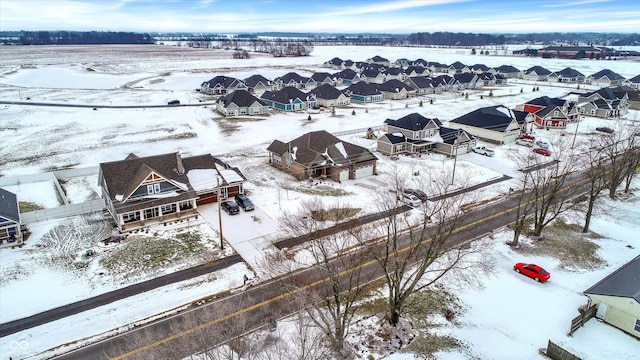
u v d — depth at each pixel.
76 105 102.88
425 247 39.12
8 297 31.73
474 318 30.08
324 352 25.56
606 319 29.61
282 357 24.78
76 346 26.83
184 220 44.84
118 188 43.59
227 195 50.19
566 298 32.38
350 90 122.62
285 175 58.91
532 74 165.50
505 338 28.03
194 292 32.56
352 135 80.31
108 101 109.19
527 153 69.44
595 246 40.28
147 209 43.19
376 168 61.53
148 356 25.58
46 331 28.17
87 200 50.03
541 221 40.53
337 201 49.62
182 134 79.62
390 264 36.44
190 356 25.34
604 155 66.62
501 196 52.19
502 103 116.25
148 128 83.38
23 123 84.62
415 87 134.12
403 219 45.22
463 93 135.38
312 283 33.28
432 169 61.44
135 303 31.16
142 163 45.97
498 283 34.28
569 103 94.19
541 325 29.34
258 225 43.75
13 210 40.53
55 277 34.44
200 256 37.78
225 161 64.44
